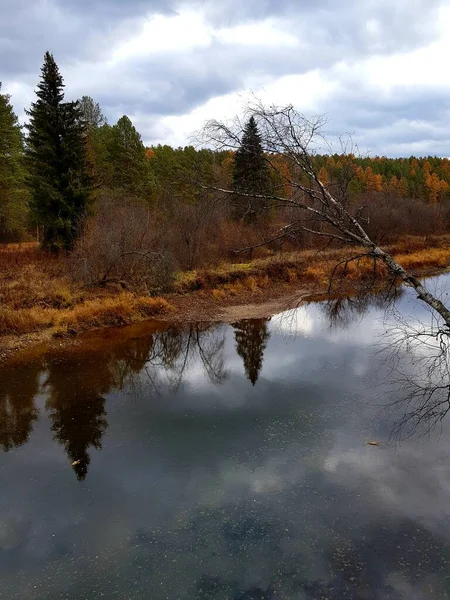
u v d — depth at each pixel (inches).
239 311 682.2
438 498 229.6
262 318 643.5
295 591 176.7
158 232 773.9
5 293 604.7
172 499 233.5
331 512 220.5
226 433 301.1
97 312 598.2
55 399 366.0
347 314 641.6
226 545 200.7
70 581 183.0
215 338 551.5
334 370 415.5
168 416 331.0
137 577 184.5
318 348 488.1
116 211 749.9
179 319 633.6
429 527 209.2
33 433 308.0
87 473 258.2
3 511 225.1
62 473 259.0
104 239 682.8
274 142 203.3
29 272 732.0
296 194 230.5
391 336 515.2
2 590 178.4
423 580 180.7
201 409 341.4
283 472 255.1
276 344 512.7
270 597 174.1
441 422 307.9
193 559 193.2
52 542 203.9
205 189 237.1
